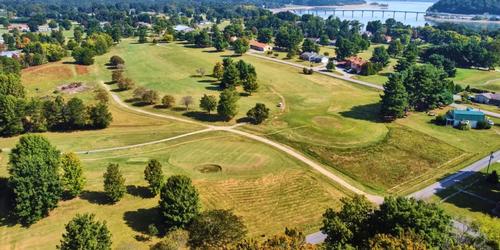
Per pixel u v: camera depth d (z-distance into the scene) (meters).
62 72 180.62
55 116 119.12
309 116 131.38
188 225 70.38
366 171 98.00
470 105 148.62
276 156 103.88
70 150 105.81
